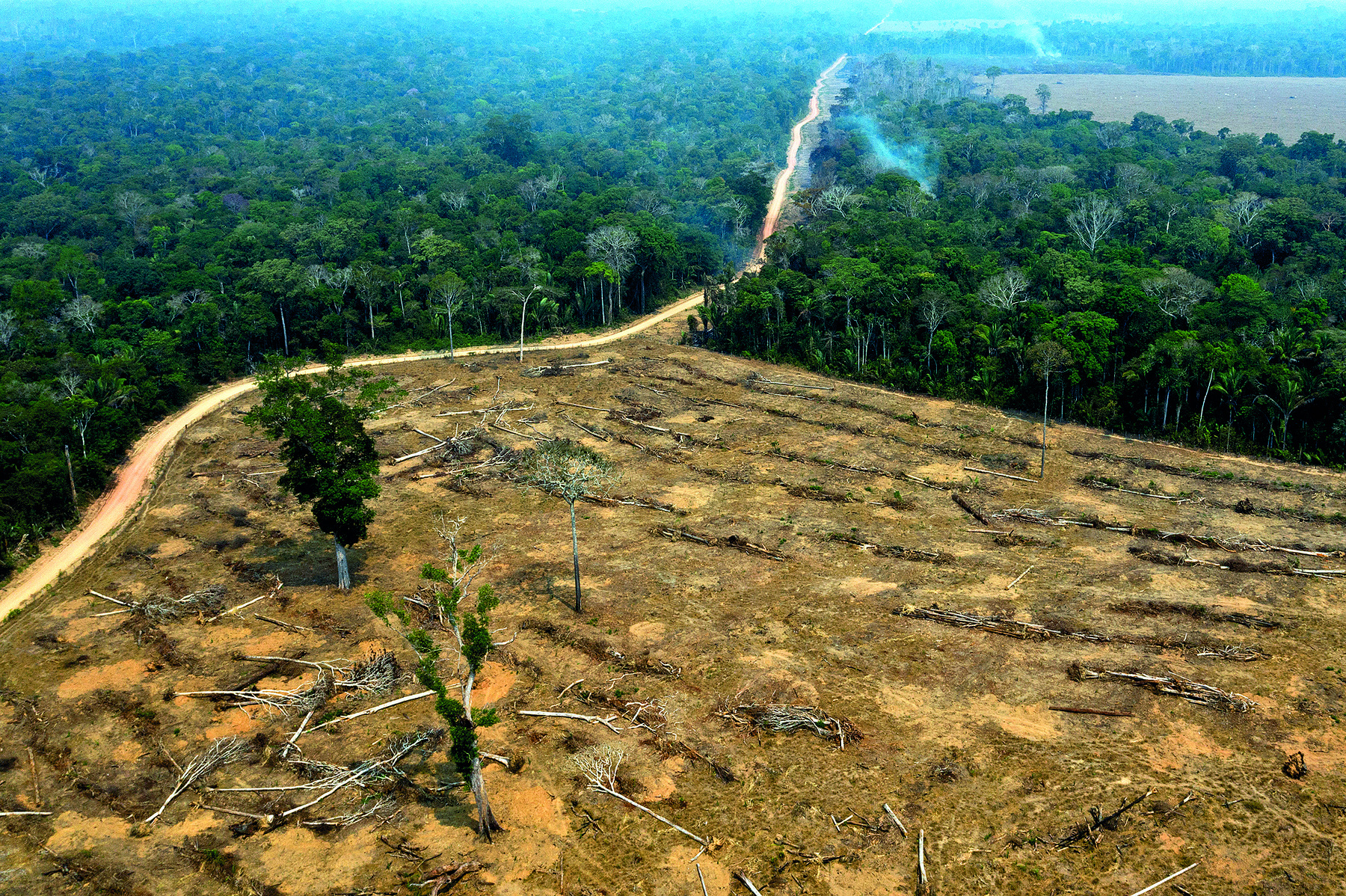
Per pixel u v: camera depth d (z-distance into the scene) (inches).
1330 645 1920.5
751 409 3526.1
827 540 2480.3
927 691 1823.3
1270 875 1380.4
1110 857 1422.2
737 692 1836.9
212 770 1672.0
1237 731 1674.5
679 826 1510.8
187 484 2987.2
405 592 2258.9
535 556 2427.4
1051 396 3378.4
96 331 4089.6
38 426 2967.5
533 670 1929.1
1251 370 3038.9
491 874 1429.6
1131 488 2768.2
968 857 1433.3
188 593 2279.8
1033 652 1931.6
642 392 3732.8
